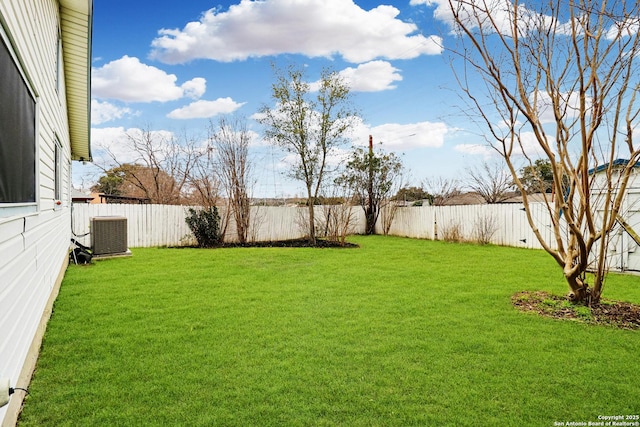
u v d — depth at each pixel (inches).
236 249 452.8
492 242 502.6
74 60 307.6
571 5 167.2
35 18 151.7
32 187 142.0
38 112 156.6
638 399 108.8
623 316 181.3
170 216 495.2
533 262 343.0
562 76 183.5
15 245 111.7
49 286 193.3
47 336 154.9
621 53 167.9
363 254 406.3
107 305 200.8
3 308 96.7
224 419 98.4
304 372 123.7
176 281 261.1
